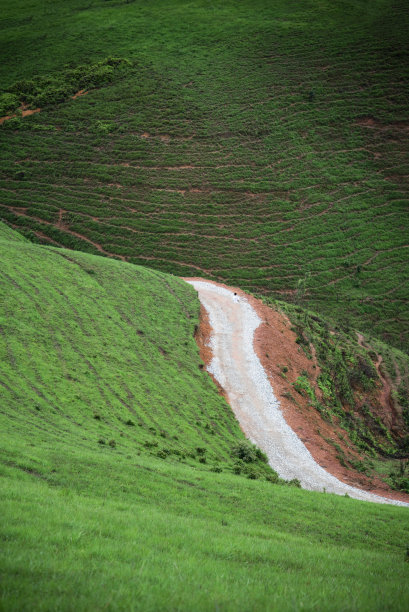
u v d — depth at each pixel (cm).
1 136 13700
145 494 2264
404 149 13212
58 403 3516
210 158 13025
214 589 1097
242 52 16412
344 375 6038
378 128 13738
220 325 6212
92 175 12631
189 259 10750
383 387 6378
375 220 11612
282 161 12925
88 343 4616
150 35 17588
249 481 2956
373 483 4028
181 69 15900
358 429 5288
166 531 1623
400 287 10262
